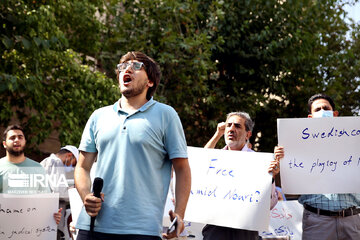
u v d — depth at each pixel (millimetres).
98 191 2492
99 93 8117
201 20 10945
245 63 11305
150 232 2496
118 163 2592
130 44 10234
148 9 10312
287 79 11805
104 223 2510
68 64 8070
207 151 4277
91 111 7996
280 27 11266
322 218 4453
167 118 2711
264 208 4016
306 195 4613
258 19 11242
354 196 4480
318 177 4234
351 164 4242
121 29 10359
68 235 4883
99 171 2641
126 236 2488
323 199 4473
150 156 2609
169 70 10000
